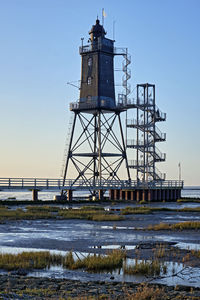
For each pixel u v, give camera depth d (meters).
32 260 20.17
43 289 15.09
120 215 47.78
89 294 14.59
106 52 78.06
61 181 72.62
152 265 18.91
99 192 78.50
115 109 78.81
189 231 32.84
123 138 81.88
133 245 25.70
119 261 19.77
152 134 81.88
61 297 13.71
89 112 80.00
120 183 80.75
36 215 43.75
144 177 82.44
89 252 23.02
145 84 79.38
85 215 46.34
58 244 25.78
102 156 78.88
